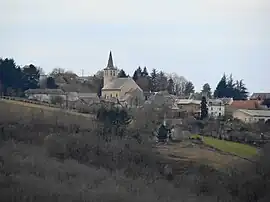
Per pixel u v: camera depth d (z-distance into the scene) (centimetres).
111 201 2992
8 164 3506
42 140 4762
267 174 4062
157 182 3975
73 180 3403
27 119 5447
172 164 4538
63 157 4334
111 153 4488
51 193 2884
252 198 3884
